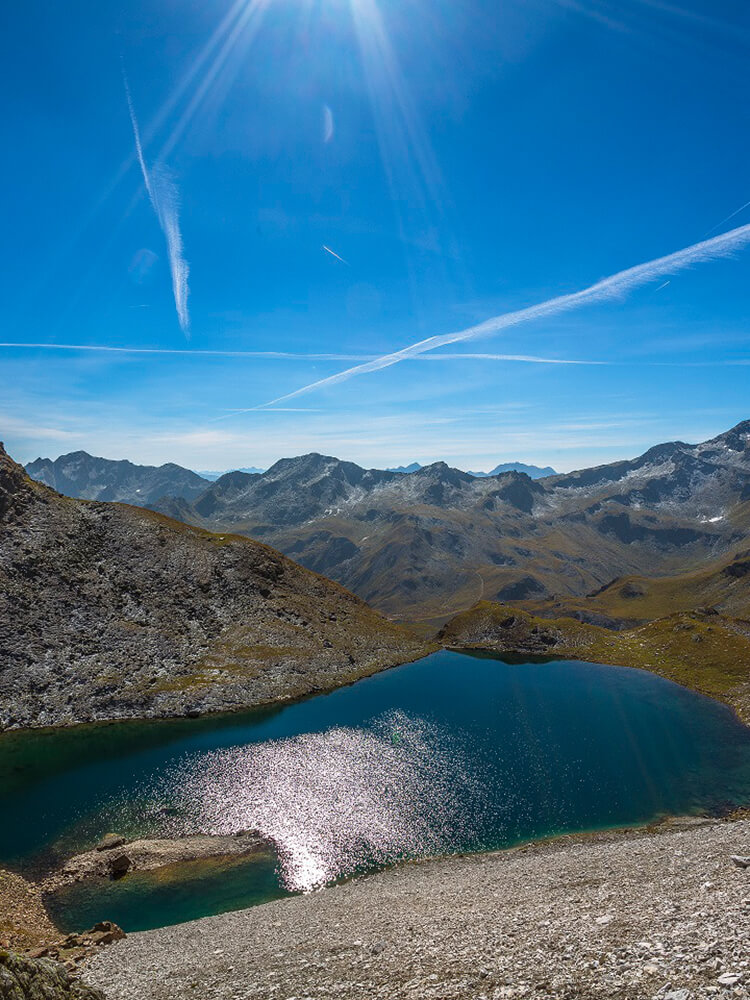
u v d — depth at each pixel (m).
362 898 46.16
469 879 48.00
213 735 108.25
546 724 112.88
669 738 103.69
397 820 71.94
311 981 22.56
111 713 119.12
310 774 87.75
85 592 149.50
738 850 34.59
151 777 87.12
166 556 174.00
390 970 21.45
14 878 58.22
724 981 13.14
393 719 117.75
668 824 68.31
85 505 178.25
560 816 72.50
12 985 19.14
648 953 16.23
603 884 32.91
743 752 95.94
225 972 27.23
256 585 180.50
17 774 88.75
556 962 17.61
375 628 196.75
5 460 172.00
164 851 63.97
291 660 152.12
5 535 151.75
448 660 182.50
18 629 130.88
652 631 192.75
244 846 65.44
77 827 70.81
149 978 28.64
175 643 146.00
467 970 19.03
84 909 52.56
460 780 84.69
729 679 141.62
